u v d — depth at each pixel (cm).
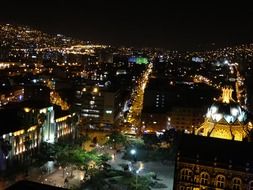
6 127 17838
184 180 14162
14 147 17912
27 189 10131
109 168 17412
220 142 14538
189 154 14138
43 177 16850
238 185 13538
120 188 15438
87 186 15325
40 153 18925
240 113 18412
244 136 17588
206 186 13875
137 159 19350
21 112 19538
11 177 16425
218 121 17825
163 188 16050
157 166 18788
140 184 15275
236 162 13612
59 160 17388
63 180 16550
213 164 13788
